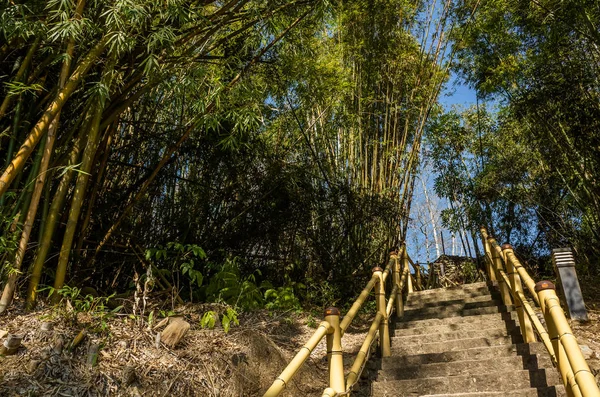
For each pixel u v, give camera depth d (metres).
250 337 3.77
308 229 7.17
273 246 6.89
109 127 4.29
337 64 6.97
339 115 8.05
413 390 3.41
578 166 7.76
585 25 7.08
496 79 8.10
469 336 4.47
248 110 4.11
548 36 7.48
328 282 7.01
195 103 3.98
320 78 6.66
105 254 4.72
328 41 8.12
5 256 3.20
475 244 9.26
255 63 4.87
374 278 4.04
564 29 7.15
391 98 8.60
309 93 6.59
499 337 4.18
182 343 3.40
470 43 8.52
